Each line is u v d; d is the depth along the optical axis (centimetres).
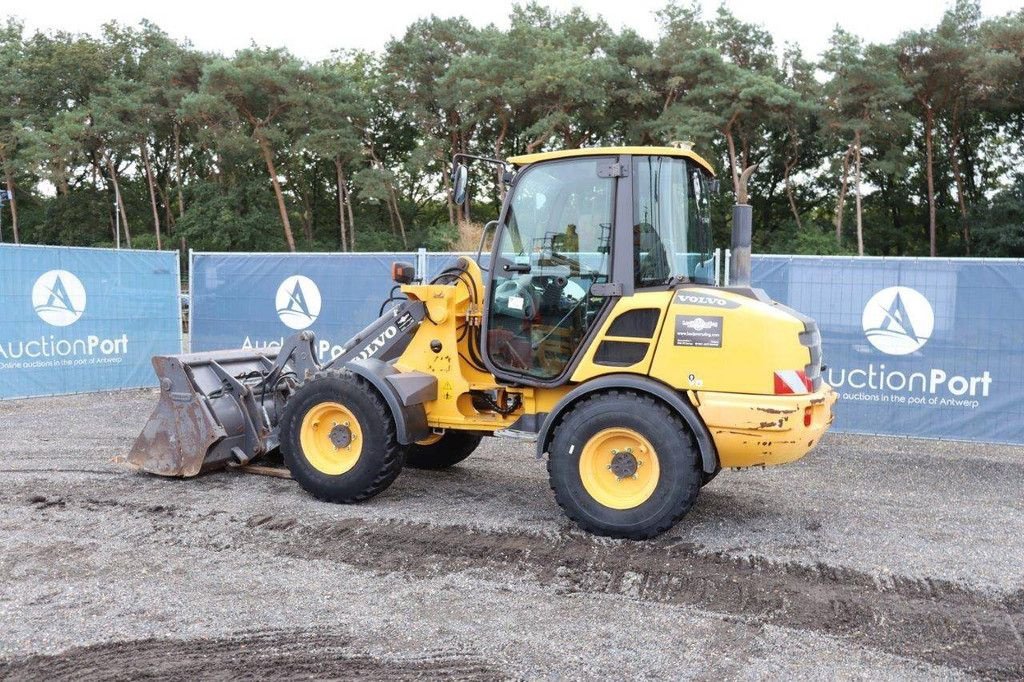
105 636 377
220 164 5181
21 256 1030
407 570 462
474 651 366
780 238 4509
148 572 454
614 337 528
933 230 4291
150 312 1162
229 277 1068
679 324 511
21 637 375
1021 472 716
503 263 564
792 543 517
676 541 516
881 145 4203
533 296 558
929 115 4269
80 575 449
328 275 1020
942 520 574
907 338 818
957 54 3856
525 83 4038
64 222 5703
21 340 1038
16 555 478
